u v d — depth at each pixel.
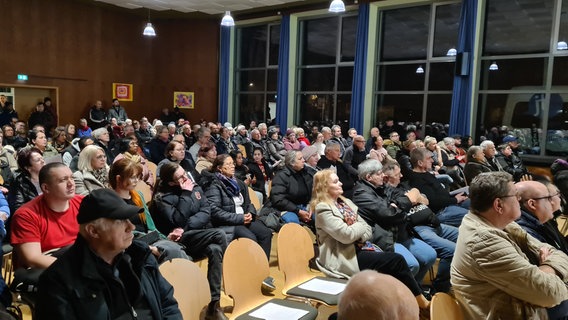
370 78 9.44
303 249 2.74
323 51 10.46
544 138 7.52
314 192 2.85
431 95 8.83
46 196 2.18
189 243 2.99
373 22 9.28
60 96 11.20
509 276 1.74
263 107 11.80
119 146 5.64
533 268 1.73
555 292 1.72
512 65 7.81
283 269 2.51
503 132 7.99
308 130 10.52
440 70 8.66
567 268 1.92
